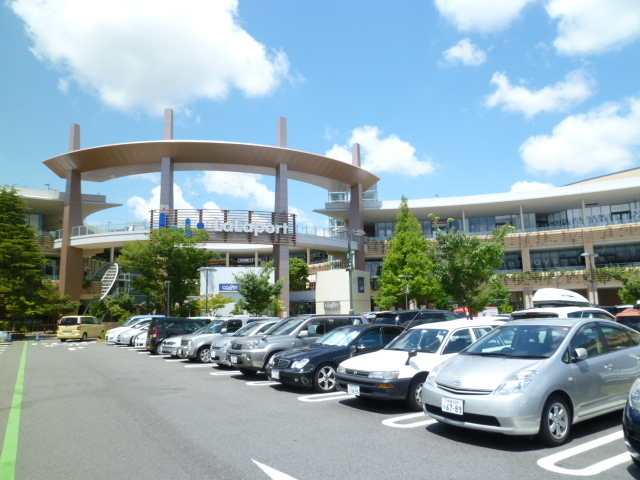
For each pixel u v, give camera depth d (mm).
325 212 50094
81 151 40281
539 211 51031
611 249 46219
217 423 7566
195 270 34469
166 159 39812
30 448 6258
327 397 9922
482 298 20906
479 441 6309
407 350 9109
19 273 37188
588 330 6984
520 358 6547
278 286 34219
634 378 7074
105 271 47062
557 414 6094
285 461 5582
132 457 5816
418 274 36094
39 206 48594
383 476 5039
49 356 20594
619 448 5879
